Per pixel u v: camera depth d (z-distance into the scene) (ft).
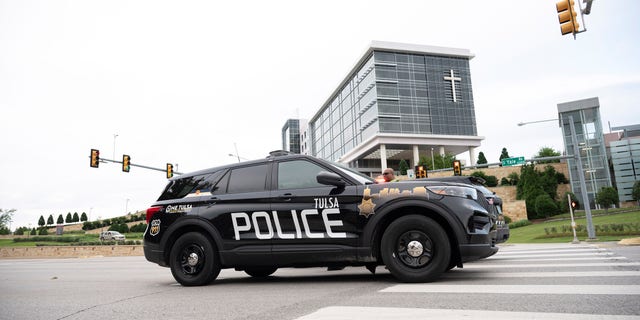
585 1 36.65
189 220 19.34
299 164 18.76
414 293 13.42
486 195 27.78
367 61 234.38
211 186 19.89
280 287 17.17
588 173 164.76
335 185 17.43
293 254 17.30
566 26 37.99
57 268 44.60
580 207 163.53
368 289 15.06
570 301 11.17
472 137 229.04
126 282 23.68
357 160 265.13
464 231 15.35
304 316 10.51
